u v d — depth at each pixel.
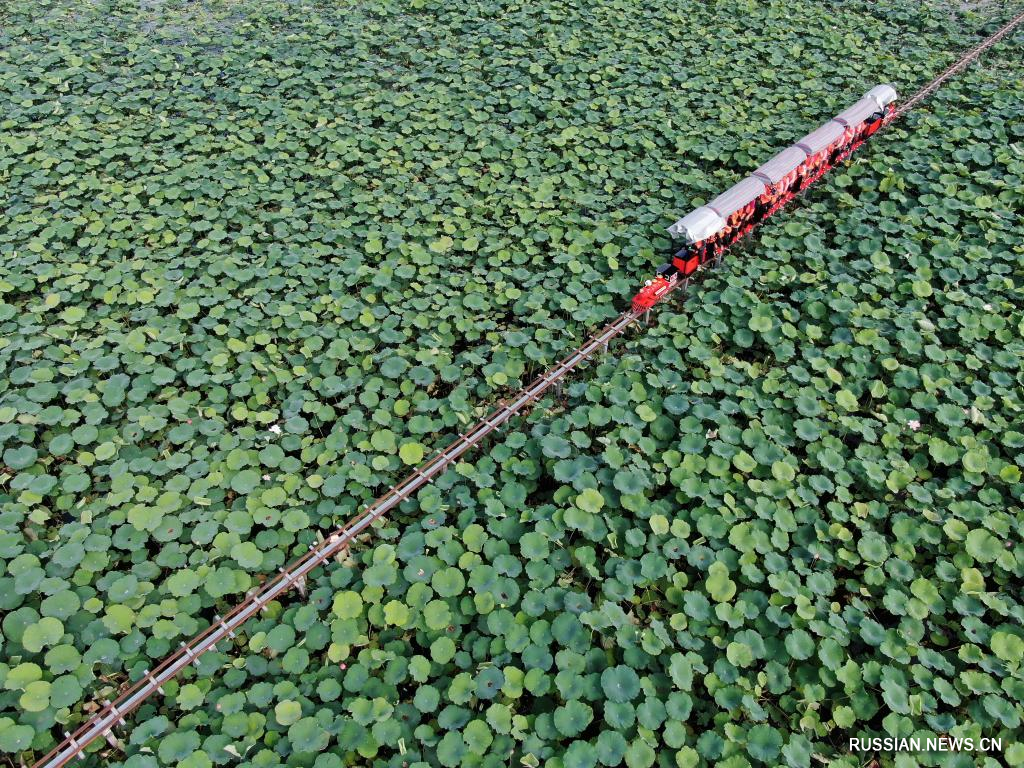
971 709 5.09
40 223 9.18
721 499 6.40
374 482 6.52
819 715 5.13
